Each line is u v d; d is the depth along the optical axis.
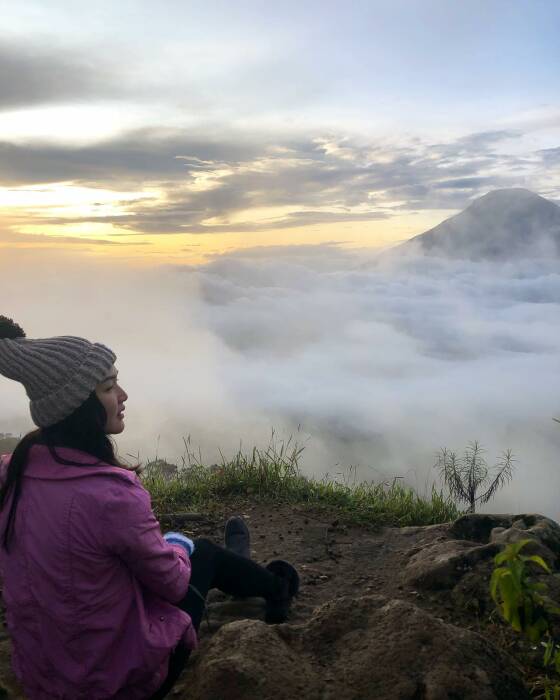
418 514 4.90
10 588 1.83
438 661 2.27
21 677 1.90
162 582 1.87
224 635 2.46
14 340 1.83
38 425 1.85
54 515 1.76
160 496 4.97
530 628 2.09
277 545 4.12
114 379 1.91
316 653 2.45
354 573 3.73
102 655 1.81
